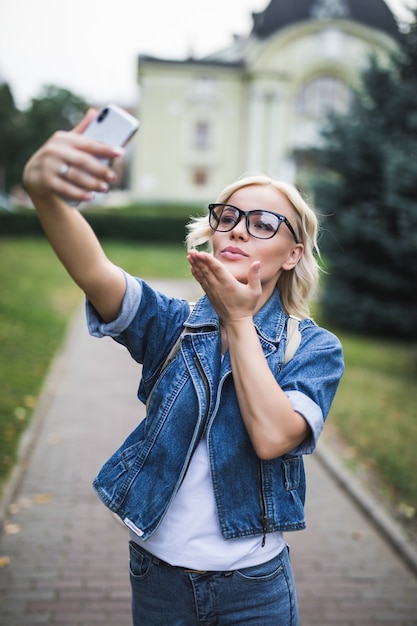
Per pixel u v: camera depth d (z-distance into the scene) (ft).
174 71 101.04
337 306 37.27
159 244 84.02
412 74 35.58
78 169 3.51
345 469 15.88
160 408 4.83
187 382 4.78
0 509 12.89
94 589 10.41
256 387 4.29
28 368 24.80
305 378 4.66
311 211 5.12
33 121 141.28
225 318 4.44
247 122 102.63
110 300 4.66
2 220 78.18
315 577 11.03
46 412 20.15
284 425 4.28
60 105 145.18
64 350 29.17
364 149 34.91
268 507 4.75
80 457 16.31
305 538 12.48
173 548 4.82
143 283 4.91
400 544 12.00
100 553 11.55
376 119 35.53
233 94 102.42
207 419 4.70
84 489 14.33
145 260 65.77
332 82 102.32
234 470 4.68
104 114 3.77
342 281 37.37
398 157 28.66
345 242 35.94
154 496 4.79
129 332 4.86
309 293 5.39
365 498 14.10
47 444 17.20
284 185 5.03
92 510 13.29
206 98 101.91
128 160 136.56
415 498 14.03
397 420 20.17
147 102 101.96
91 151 3.51
